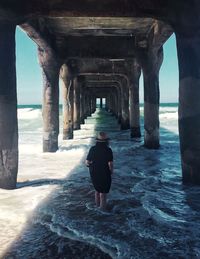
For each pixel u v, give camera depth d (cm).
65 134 2097
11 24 815
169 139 2158
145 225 543
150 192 764
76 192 774
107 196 732
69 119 2097
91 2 856
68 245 467
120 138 2181
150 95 1590
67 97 2077
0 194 758
